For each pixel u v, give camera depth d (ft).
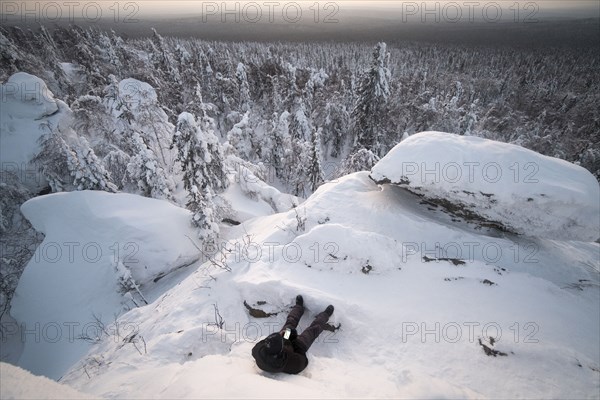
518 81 180.75
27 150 58.80
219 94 131.13
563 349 13.15
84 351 28.19
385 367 13.10
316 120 116.47
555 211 20.93
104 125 69.51
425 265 19.38
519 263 21.13
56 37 155.74
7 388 6.05
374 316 15.60
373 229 23.27
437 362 13.04
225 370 10.85
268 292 17.12
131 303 33.99
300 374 12.06
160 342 15.19
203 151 48.49
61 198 40.40
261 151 102.32
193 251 40.96
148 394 11.02
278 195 60.13
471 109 86.99
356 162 64.85
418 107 98.37
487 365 12.71
